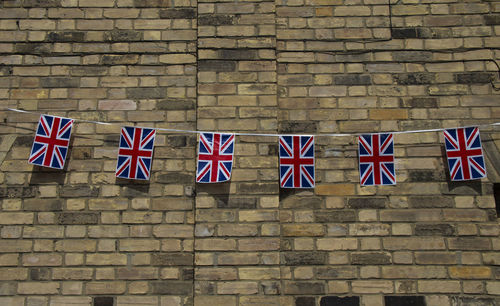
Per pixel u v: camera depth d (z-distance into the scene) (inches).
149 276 139.0
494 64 153.9
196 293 134.2
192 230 142.1
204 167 140.9
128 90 152.6
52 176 145.6
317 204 144.6
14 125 149.7
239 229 138.6
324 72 154.4
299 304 137.3
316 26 156.7
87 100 151.7
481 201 143.7
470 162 140.3
